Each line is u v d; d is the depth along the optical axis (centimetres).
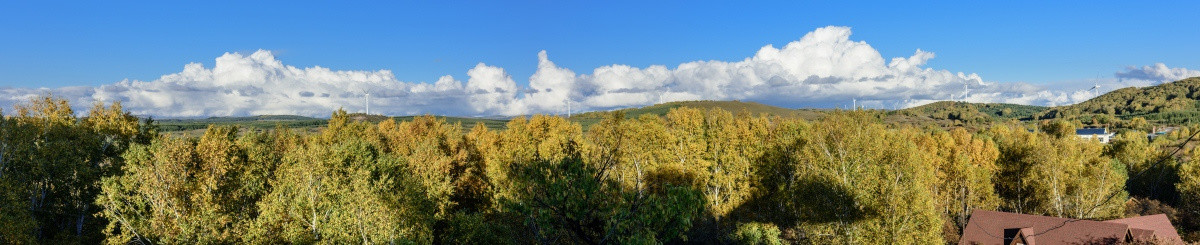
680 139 5597
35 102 3891
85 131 3853
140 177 2800
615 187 1496
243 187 3186
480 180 5131
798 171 3953
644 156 4972
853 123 3688
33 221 2891
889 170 3344
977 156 7325
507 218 2042
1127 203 6694
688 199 1330
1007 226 4531
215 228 2817
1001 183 7075
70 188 3669
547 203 1417
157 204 2805
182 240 2697
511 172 1536
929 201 3275
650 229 1343
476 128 8838
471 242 3366
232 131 5850
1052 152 5638
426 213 2986
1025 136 8212
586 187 1421
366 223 2594
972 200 5844
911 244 3288
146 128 4709
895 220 3209
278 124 6744
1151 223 4253
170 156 2841
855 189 3369
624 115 5750
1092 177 5638
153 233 2742
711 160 5281
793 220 4659
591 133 5431
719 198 5188
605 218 1388
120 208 2888
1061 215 5484
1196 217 5962
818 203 3516
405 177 3167
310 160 2978
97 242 3572
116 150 4197
